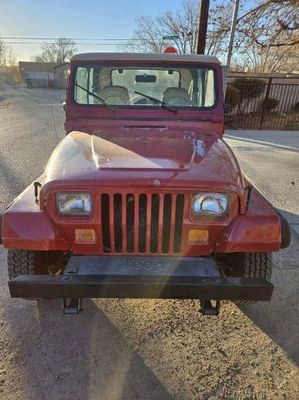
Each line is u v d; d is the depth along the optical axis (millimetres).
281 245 2227
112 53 3283
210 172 2121
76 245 2125
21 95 29859
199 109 3232
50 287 1961
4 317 2633
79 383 2105
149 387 2088
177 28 28141
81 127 3164
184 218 2057
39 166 6699
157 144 2553
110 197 2006
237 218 2121
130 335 2496
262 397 2027
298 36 11938
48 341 2420
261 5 11812
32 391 2045
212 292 1968
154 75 3311
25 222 2107
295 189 5711
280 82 15852
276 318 2689
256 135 11352
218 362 2273
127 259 2111
